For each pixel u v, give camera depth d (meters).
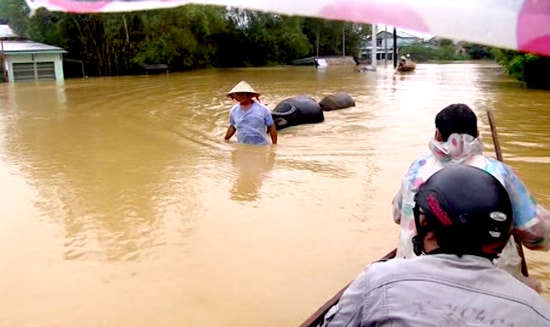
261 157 6.48
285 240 3.90
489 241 1.35
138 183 5.37
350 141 7.48
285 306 3.00
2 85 18.39
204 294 3.15
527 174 5.55
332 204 4.68
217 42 31.77
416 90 14.98
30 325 2.85
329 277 3.33
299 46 34.97
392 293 1.31
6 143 7.56
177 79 21.20
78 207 4.66
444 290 1.29
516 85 15.82
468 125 2.36
